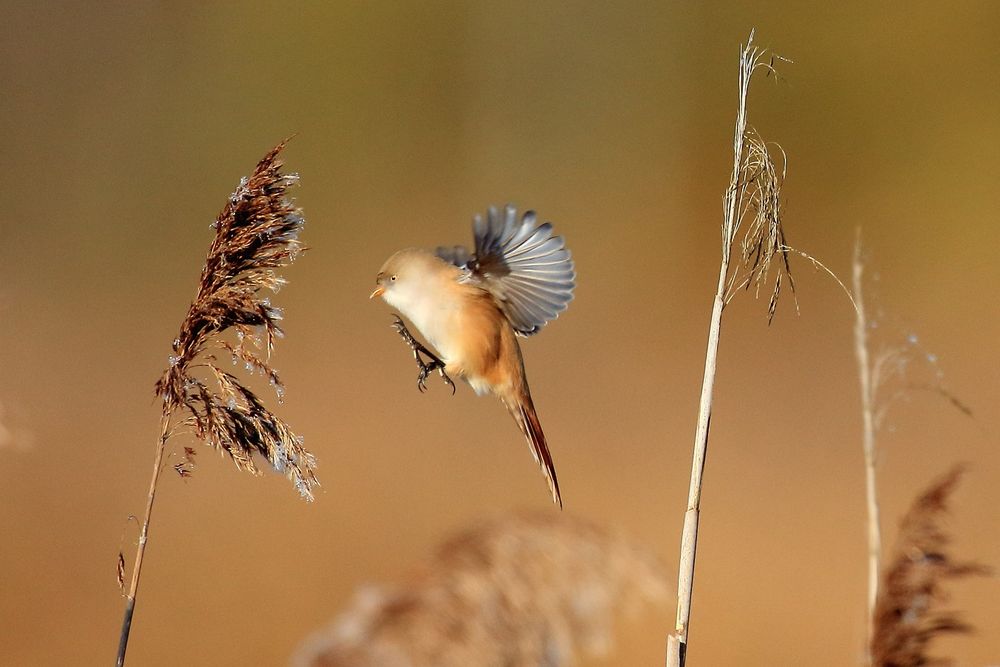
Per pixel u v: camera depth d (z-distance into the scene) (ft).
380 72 96.78
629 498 44.88
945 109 88.69
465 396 58.90
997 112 86.58
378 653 13.48
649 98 96.78
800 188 90.22
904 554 13.51
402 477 46.29
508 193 96.89
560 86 97.50
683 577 12.94
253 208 13.00
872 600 14.52
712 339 13.07
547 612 13.35
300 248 13.08
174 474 46.11
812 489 46.44
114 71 92.17
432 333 19.49
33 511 40.81
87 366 58.54
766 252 12.91
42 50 89.97
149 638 32.71
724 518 43.34
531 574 13.51
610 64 97.14
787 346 66.39
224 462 48.42
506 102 97.91
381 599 13.93
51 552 37.83
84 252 80.89
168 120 93.35
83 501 42.70
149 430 50.70
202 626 33.55
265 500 43.78
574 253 86.22
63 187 87.15
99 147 89.86
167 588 35.88
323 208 94.79
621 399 58.08
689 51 95.76
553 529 13.70
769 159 13.02
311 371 60.39
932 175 87.30
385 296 19.81
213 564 37.68
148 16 92.99
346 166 96.37
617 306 74.90
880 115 89.66
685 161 94.68
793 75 92.22
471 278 19.62
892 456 49.60
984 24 87.51
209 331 12.81
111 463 46.75
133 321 67.56
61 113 89.97
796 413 56.24
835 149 89.97
